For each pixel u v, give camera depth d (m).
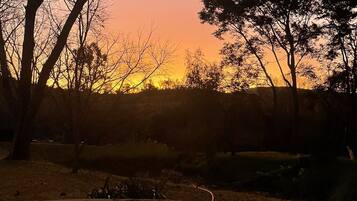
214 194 16.73
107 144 36.94
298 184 24.42
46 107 34.94
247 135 46.12
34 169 18.70
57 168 19.80
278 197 22.36
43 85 22.11
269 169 30.86
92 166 32.12
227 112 43.81
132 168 32.94
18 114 22.66
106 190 11.03
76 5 21.16
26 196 13.09
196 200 14.46
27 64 22.64
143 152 35.00
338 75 46.69
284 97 50.38
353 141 43.91
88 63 23.77
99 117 34.59
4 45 23.31
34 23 22.91
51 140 38.88
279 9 45.94
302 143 46.66
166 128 42.31
